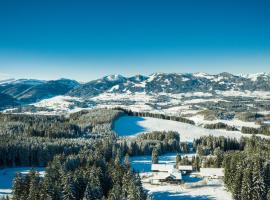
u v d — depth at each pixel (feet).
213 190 414.21
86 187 315.99
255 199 353.10
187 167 508.53
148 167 562.25
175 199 382.63
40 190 305.53
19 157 536.83
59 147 559.79
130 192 308.19
